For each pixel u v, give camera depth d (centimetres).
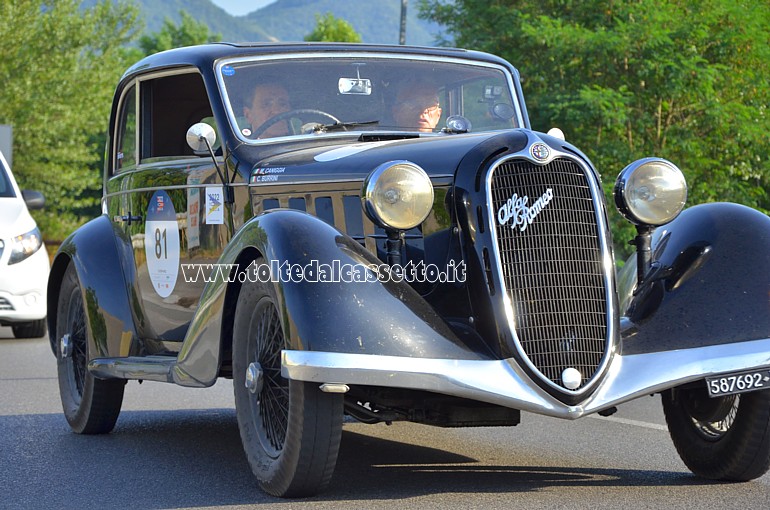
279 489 534
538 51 2583
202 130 641
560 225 539
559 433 761
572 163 547
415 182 536
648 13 2467
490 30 2666
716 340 542
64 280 805
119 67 4962
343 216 594
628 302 589
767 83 2569
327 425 511
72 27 4694
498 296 530
